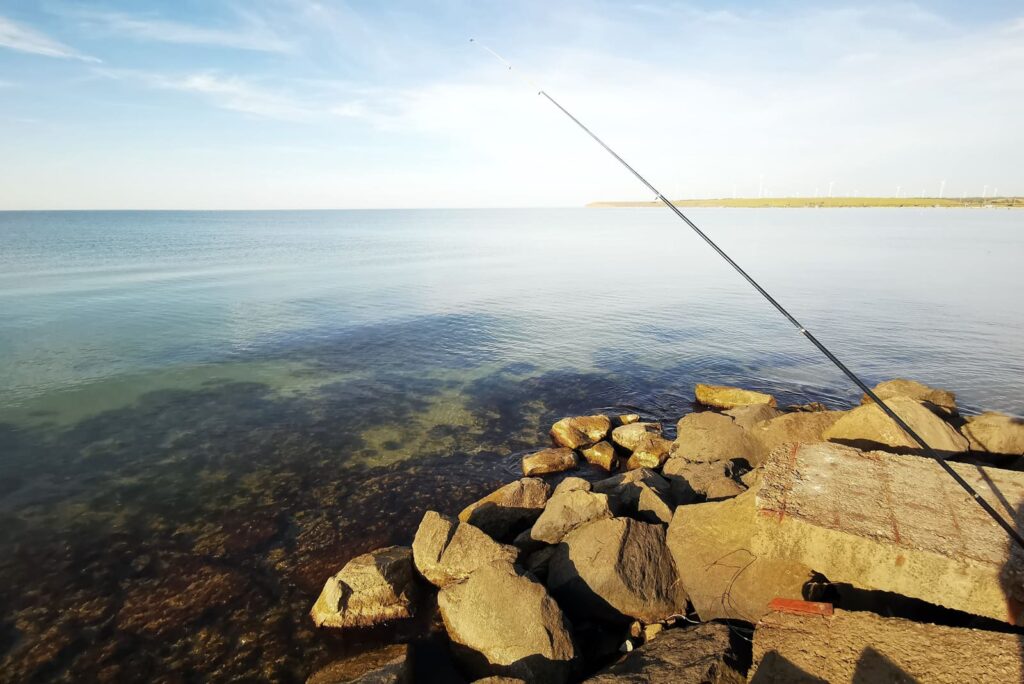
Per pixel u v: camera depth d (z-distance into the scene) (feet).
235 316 79.66
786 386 50.96
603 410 45.29
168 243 225.76
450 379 52.95
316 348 63.46
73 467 35.45
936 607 15.06
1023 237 230.48
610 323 77.66
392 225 457.27
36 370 54.13
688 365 57.36
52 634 21.15
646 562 20.33
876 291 102.42
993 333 69.56
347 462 36.32
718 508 19.98
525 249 211.00
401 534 28.12
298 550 26.73
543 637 17.98
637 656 15.81
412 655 18.56
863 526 14.35
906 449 22.18
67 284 106.22
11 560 25.90
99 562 25.76
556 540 23.39
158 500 31.53
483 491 32.63
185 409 45.24
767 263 149.38
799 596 15.98
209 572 24.97
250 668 19.45
